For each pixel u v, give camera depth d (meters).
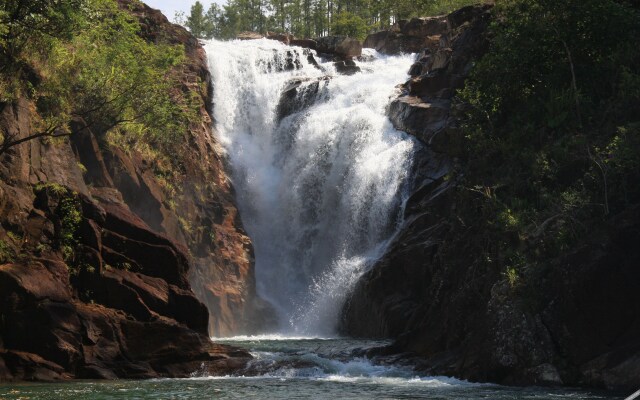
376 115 41.56
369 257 36.97
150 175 34.94
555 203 25.50
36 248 23.44
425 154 37.09
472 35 39.12
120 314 23.67
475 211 29.41
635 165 24.30
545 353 21.95
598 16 30.28
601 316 21.80
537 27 31.16
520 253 24.75
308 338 34.56
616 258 22.11
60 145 27.55
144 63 32.22
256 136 46.34
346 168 40.81
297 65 50.56
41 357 21.20
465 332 25.41
